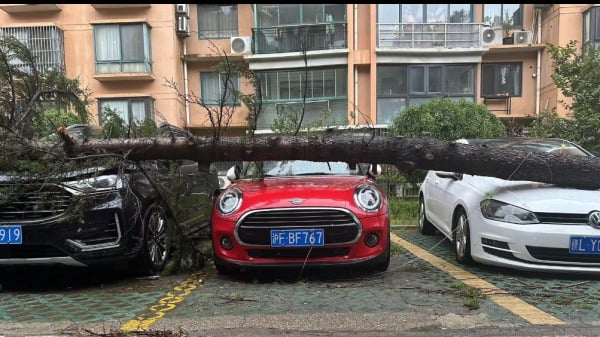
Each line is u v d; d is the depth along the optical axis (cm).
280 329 361
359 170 632
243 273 552
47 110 646
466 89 1977
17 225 473
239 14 2059
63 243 475
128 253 510
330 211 482
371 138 547
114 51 1930
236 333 356
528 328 357
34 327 373
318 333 353
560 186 544
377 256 497
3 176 491
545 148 621
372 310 400
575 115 930
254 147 549
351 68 1944
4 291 496
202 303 432
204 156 556
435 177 751
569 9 1831
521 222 487
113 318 393
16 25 1883
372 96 1931
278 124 660
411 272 540
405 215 1015
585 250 469
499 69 2008
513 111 1991
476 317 379
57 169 500
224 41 2061
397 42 1947
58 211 484
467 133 1316
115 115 601
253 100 580
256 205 490
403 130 1386
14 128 548
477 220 531
